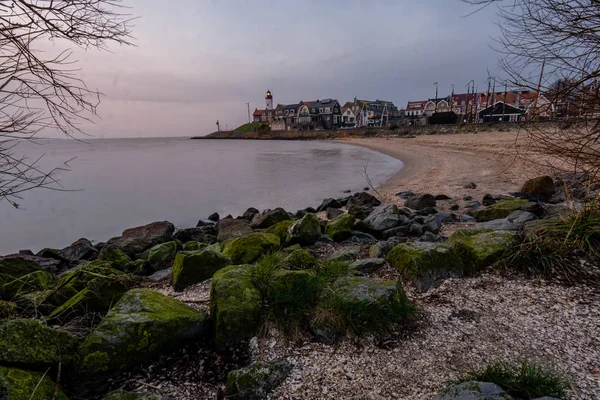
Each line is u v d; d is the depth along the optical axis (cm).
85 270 543
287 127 12544
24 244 1310
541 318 396
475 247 536
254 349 374
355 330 386
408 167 2836
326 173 2941
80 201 2005
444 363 340
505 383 286
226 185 2484
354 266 570
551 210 842
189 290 548
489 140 3812
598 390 286
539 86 455
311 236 762
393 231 855
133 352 343
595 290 429
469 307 432
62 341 333
